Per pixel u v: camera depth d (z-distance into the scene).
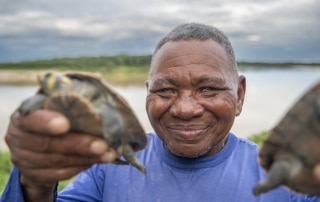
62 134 0.24
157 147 0.43
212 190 0.39
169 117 0.38
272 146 0.28
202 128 0.38
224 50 0.39
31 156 0.26
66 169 0.27
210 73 0.37
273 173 0.27
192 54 0.37
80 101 0.24
